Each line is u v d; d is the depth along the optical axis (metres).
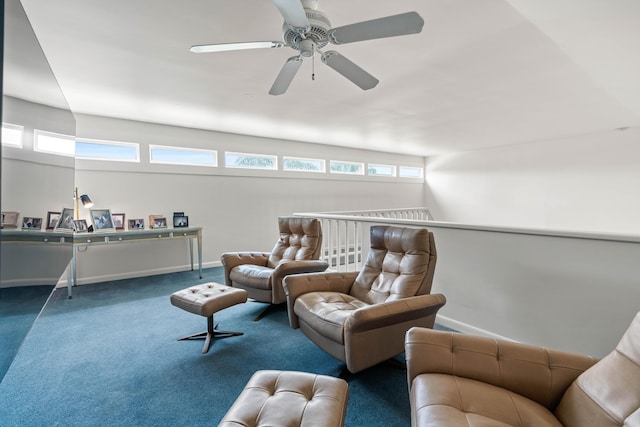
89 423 1.53
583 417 0.99
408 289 2.01
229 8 1.83
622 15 1.71
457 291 2.45
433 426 0.95
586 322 1.80
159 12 1.86
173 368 2.02
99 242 3.59
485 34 2.12
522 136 5.61
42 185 1.46
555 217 5.95
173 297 2.36
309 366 2.02
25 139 1.24
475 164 7.16
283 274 2.72
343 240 4.68
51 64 2.53
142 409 1.63
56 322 2.75
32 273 1.32
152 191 4.40
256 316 2.91
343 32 1.56
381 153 7.31
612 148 5.23
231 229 5.11
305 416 1.05
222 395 1.75
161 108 3.72
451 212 7.64
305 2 1.60
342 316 1.79
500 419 1.00
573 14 1.75
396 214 5.44
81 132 3.90
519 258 2.09
